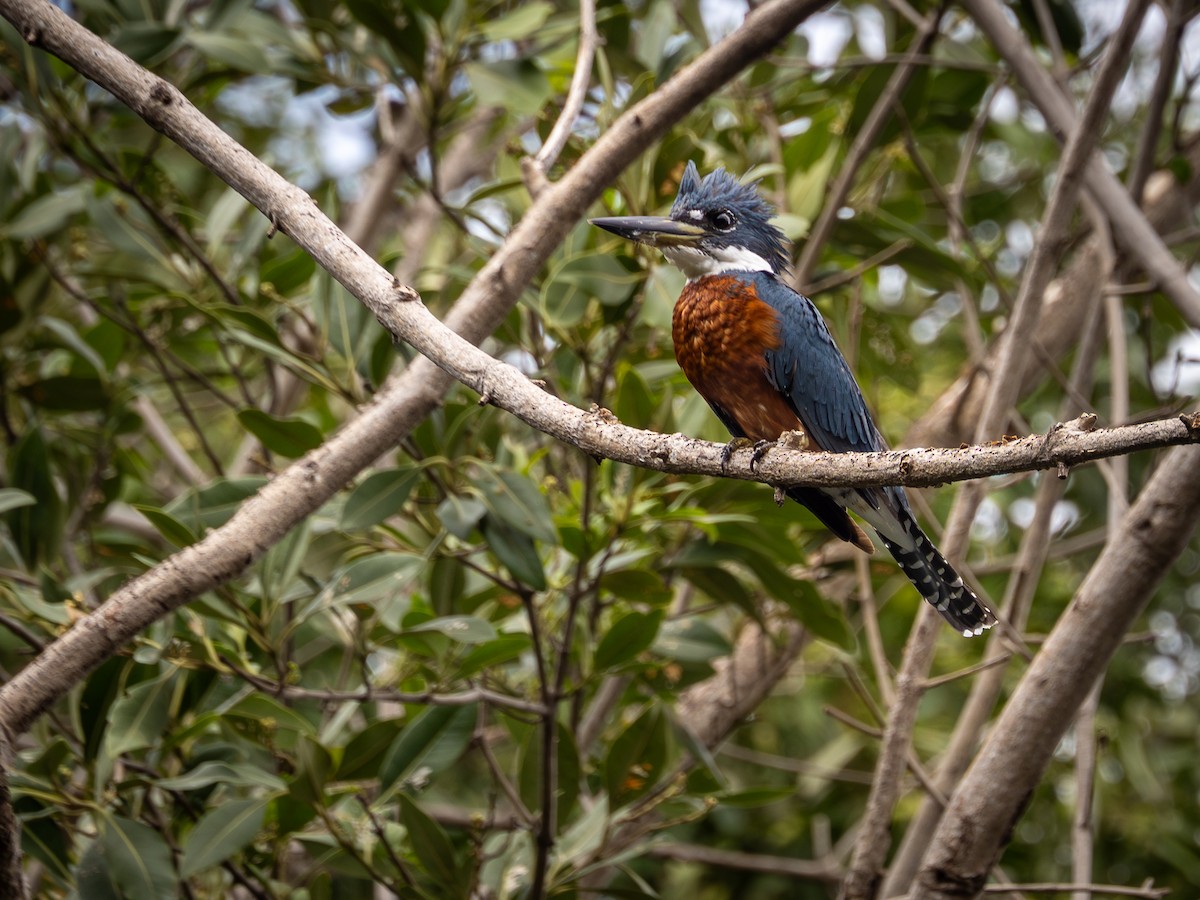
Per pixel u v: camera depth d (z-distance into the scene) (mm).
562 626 10227
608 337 10984
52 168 12828
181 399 10703
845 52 13812
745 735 14148
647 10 12031
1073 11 11445
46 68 9836
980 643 13688
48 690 6566
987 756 7973
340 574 8617
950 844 7973
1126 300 12484
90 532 10773
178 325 11469
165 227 10289
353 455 7367
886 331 12180
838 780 13422
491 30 10289
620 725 11625
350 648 10047
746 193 9602
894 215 12523
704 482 9312
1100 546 13742
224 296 10711
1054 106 9719
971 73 12086
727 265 9055
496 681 10242
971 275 11141
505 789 9367
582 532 8578
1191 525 7551
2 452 11820
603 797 9375
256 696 8391
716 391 9055
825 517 8648
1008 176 14930
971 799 7953
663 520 8945
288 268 10367
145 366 13273
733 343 8750
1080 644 7773
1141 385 13711
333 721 10047
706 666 10258
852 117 11391
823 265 12188
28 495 8664
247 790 9523
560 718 10828
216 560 6945
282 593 8508
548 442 11234
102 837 7707
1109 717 13297
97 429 11398
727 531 9352
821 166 11297
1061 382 10023
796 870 11945
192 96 11867
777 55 12203
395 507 8508
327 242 6242
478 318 8094
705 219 9133
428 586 9828
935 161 14492
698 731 11320
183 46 11148
